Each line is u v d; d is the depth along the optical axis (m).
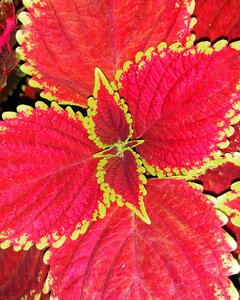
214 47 0.13
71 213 0.13
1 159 0.13
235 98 0.13
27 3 0.13
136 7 0.13
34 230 0.13
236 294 0.13
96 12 0.13
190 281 0.13
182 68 0.13
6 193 0.13
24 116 0.13
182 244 0.13
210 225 0.13
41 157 0.13
